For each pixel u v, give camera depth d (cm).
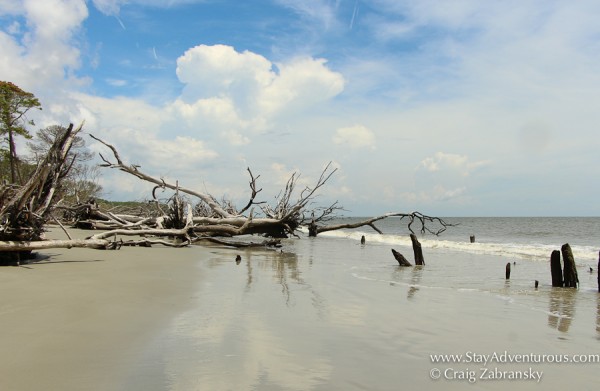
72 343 505
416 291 1013
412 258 1883
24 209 1091
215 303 775
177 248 1980
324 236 3900
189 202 2495
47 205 1164
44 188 1182
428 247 2609
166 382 411
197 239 2134
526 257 1961
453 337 618
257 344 542
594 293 1031
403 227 7856
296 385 423
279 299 846
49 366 434
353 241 3166
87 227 2694
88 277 952
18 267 1044
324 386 424
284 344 549
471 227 7412
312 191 2347
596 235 4656
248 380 428
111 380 409
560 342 606
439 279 1230
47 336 525
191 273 1146
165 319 638
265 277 1156
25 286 811
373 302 856
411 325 677
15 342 498
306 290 970
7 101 3344
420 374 469
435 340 599
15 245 1059
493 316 764
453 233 5350
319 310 759
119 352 485
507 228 6819
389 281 1174
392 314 752
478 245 2762
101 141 2359
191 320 642
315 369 468
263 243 2320
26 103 3484
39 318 599
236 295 866
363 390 420
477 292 1022
